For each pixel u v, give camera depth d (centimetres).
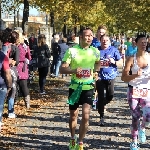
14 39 865
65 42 1956
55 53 1975
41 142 730
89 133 804
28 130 823
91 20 3944
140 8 3497
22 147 691
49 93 1405
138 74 625
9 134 780
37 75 1819
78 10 2434
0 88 672
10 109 942
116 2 4178
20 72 1023
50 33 2992
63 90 1506
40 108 1095
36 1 1952
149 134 802
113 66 870
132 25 4478
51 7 1998
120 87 1678
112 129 846
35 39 2089
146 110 656
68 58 644
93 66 655
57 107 1126
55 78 1955
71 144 664
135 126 658
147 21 3909
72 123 664
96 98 976
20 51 992
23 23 1883
